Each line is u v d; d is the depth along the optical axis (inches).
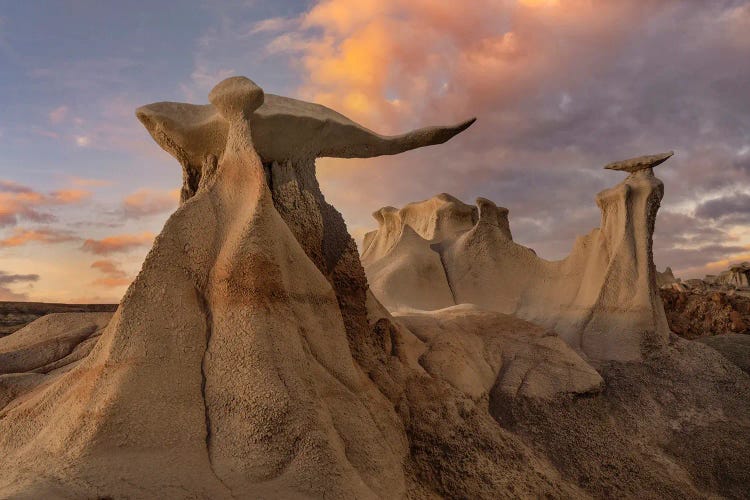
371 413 272.1
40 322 388.8
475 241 744.3
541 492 294.5
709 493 356.8
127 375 217.5
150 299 240.4
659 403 439.5
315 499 203.2
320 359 267.4
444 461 284.5
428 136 368.5
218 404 225.3
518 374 394.3
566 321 575.8
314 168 344.2
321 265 321.1
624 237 553.9
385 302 696.4
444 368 350.6
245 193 271.4
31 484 180.7
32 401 249.4
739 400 446.9
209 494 192.1
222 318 243.0
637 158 568.1
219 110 289.0
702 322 649.0
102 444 198.7
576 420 375.6
